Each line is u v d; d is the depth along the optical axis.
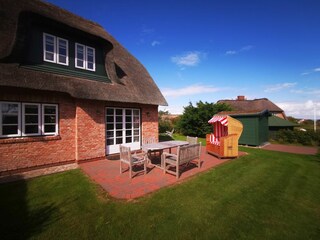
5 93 6.57
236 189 5.68
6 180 6.24
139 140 11.16
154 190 5.40
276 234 3.62
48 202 4.72
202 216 4.15
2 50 6.76
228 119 9.77
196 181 6.22
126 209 4.37
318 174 7.40
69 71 8.66
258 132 14.68
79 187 5.65
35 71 7.30
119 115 10.15
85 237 3.43
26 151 7.07
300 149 13.58
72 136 8.28
